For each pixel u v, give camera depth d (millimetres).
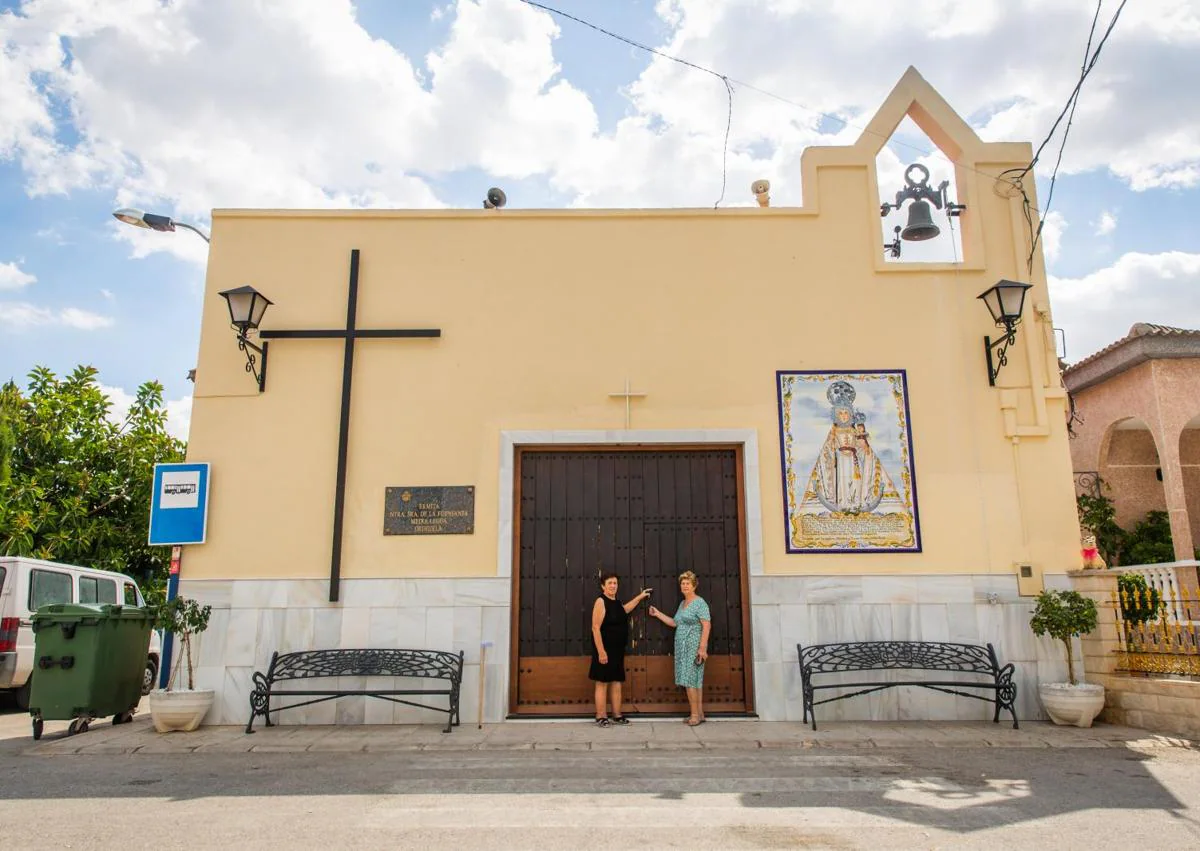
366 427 10156
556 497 10180
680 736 8609
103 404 18109
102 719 10414
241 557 9859
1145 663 9078
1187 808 5840
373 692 8992
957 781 6715
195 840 5164
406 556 9836
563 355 10359
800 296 10500
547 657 9820
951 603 9711
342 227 10695
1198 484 14219
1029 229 10750
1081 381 14156
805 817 5680
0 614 11297
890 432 10133
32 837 5230
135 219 11266
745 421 10172
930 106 11023
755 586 9719
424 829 5414
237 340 10312
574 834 5301
